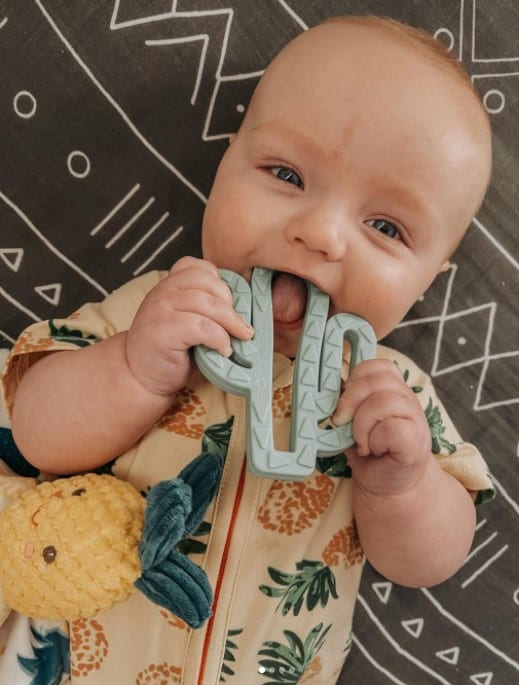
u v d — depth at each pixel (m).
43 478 0.81
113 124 0.92
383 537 0.76
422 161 0.65
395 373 0.64
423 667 1.05
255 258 0.67
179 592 0.60
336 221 0.65
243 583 0.74
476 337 1.00
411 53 0.67
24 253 0.94
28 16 0.89
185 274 0.63
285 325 0.71
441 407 0.89
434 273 0.73
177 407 0.76
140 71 0.91
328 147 0.65
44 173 0.92
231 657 0.75
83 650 0.78
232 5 0.91
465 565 1.04
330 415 0.63
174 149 0.94
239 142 0.71
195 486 0.62
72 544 0.63
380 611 1.04
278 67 0.70
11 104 0.90
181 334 0.61
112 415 0.69
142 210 0.94
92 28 0.90
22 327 0.95
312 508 0.77
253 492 0.73
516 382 1.01
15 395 0.76
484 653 1.05
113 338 0.71
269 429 0.60
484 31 0.94
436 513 0.76
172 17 0.91
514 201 0.98
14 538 0.65
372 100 0.65
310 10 0.92
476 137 0.69
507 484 1.03
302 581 0.76
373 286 0.67
